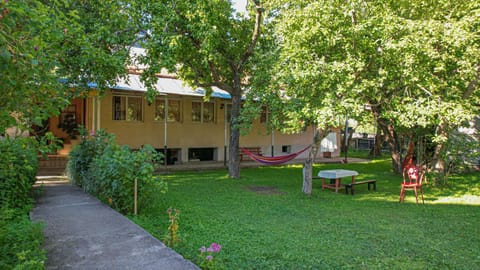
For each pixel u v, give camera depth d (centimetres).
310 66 754
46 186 869
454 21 781
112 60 830
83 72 857
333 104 738
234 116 1243
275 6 948
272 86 939
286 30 819
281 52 922
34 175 718
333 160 2016
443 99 843
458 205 809
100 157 711
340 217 667
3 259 328
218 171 1449
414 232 570
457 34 709
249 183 1121
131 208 617
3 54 249
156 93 1009
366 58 802
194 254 424
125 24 927
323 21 746
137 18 954
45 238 431
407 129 1180
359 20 778
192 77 1305
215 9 1013
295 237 526
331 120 730
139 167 628
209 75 1295
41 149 384
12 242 361
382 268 411
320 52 815
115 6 894
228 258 420
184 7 995
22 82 300
